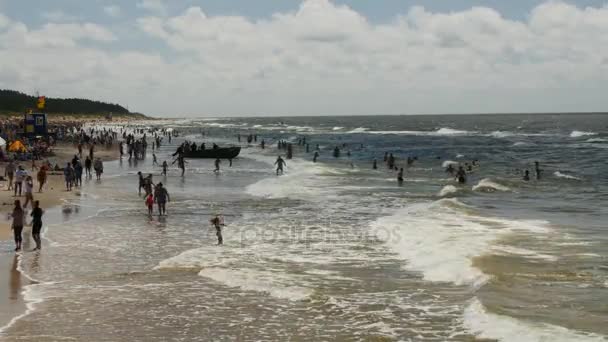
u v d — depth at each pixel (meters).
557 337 10.59
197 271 16.33
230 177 43.12
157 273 16.11
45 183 35.84
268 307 13.15
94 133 125.81
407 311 12.66
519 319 11.70
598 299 12.91
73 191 32.94
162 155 66.06
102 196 31.23
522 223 22.89
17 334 11.36
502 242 19.06
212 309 13.02
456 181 40.38
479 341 10.73
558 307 12.41
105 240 20.34
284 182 39.28
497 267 15.72
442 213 25.45
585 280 14.45
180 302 13.52
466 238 19.77
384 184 38.62
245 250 18.86
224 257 17.88
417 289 14.30
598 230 21.31
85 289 14.52
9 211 25.09
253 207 28.19
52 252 18.42
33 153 50.81
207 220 24.50
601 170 47.31
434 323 11.84
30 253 18.25
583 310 12.19
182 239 20.66
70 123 185.38
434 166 52.53
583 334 10.73
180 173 45.94
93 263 17.16
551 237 19.92
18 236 18.52
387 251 18.52
